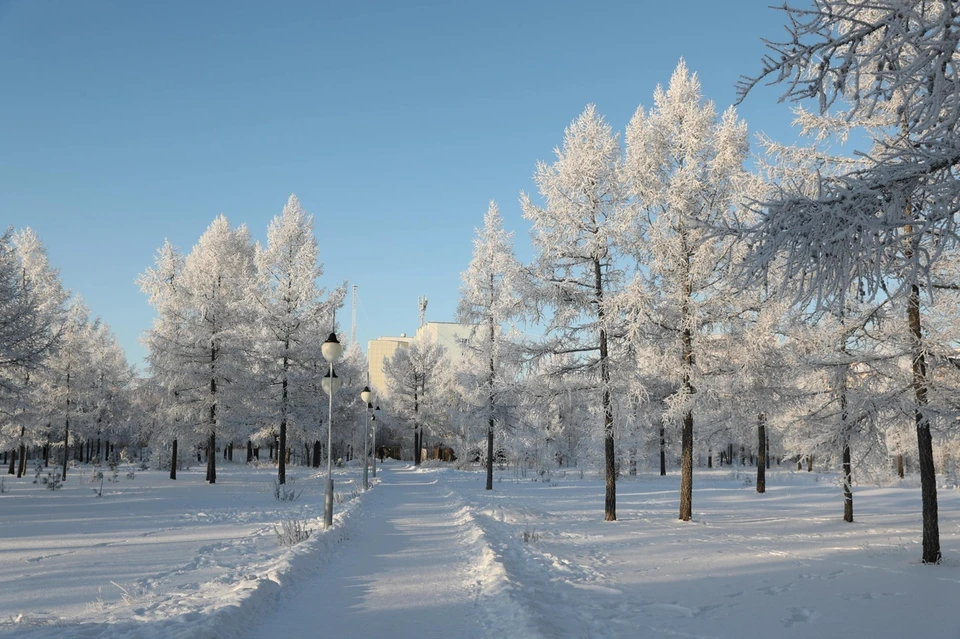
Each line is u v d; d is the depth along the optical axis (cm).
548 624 635
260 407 3272
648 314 1647
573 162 1784
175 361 3356
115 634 588
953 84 422
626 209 1677
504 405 3175
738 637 641
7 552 1130
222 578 858
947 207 436
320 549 1067
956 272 1166
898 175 454
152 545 1206
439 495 2638
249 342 3462
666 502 2438
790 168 1328
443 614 688
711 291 1664
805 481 3806
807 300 493
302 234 3388
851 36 455
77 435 5278
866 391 1259
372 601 746
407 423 6662
